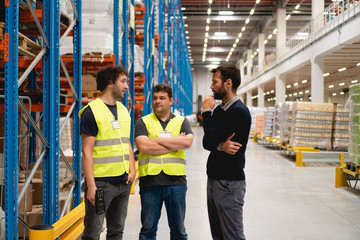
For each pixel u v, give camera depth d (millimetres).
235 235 2621
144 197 3111
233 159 2633
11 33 2562
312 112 11570
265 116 17859
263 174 9164
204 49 43375
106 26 4855
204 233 4445
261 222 4957
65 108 3926
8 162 2574
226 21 34000
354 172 6949
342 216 5285
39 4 3914
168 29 13961
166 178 3092
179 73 19672
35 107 3846
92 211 2729
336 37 15344
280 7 27609
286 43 25781
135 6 7305
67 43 4879
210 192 2797
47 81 3193
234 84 2629
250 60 41281
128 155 2910
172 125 3244
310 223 4922
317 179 8461
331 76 30531
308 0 27484
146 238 3115
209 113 2668
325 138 11562
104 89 2848
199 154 14062
